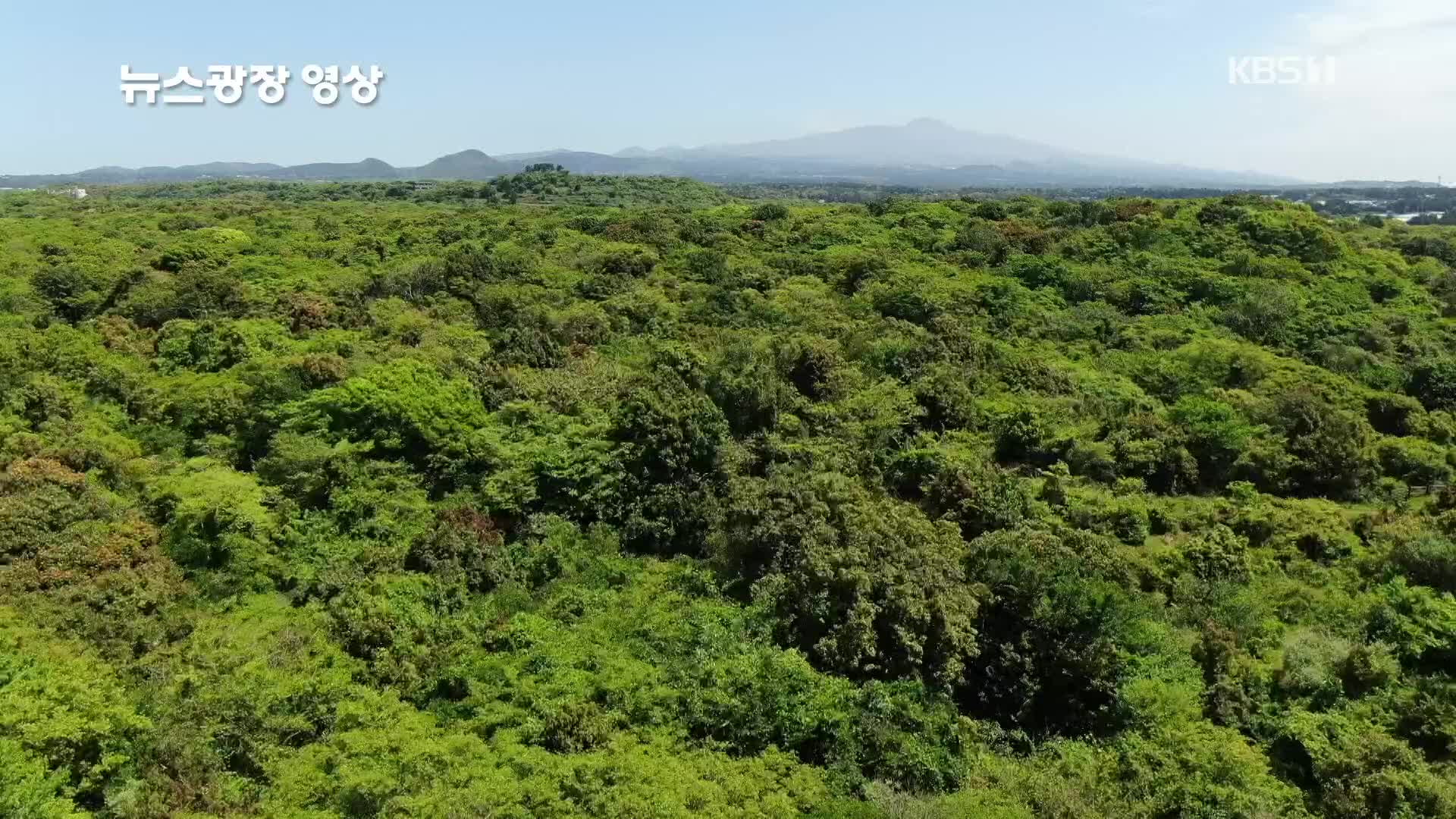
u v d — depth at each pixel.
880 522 20.28
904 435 27.14
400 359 28.64
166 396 27.33
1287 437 28.12
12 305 35.16
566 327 35.34
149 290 36.97
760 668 17.33
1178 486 26.58
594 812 14.03
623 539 23.05
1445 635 18.34
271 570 21.09
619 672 17.59
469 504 23.33
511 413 26.36
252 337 31.03
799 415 27.75
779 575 19.92
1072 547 21.12
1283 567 22.45
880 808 14.51
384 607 19.22
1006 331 36.62
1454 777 14.97
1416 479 27.20
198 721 15.57
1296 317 37.81
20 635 16.94
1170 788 15.21
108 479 23.53
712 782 14.80
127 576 19.80
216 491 22.19
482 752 15.36
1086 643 18.17
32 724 14.01
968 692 18.34
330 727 16.23
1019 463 27.27
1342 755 15.62
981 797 15.24
